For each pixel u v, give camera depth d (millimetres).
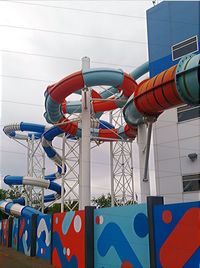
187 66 8250
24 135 30906
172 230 6840
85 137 18297
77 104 22328
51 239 13312
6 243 22672
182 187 14609
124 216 8617
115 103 20406
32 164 29750
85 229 10078
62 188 22984
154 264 7168
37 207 33031
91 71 15875
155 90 9500
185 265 6438
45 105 18234
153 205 7457
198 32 13258
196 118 14570
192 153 14430
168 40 14078
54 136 24141
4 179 27250
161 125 15562
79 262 10539
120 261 8625
